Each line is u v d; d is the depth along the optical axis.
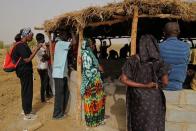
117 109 2.81
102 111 2.80
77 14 2.74
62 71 3.10
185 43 2.20
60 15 3.16
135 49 2.44
